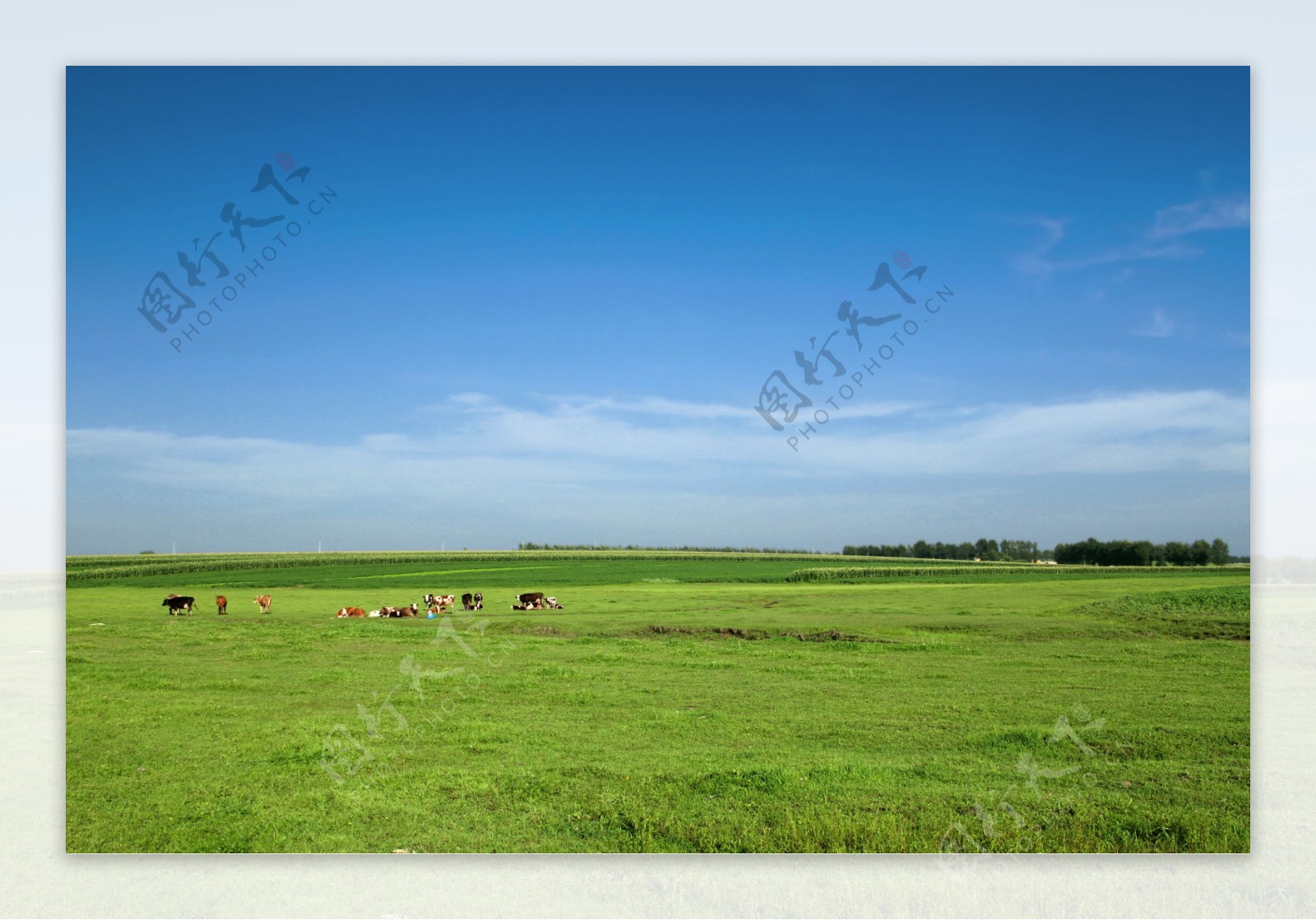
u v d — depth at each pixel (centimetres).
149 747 1452
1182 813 1134
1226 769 1327
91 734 1538
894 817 1112
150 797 1214
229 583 6200
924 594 4816
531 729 1577
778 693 1908
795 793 1207
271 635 2988
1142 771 1313
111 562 7888
